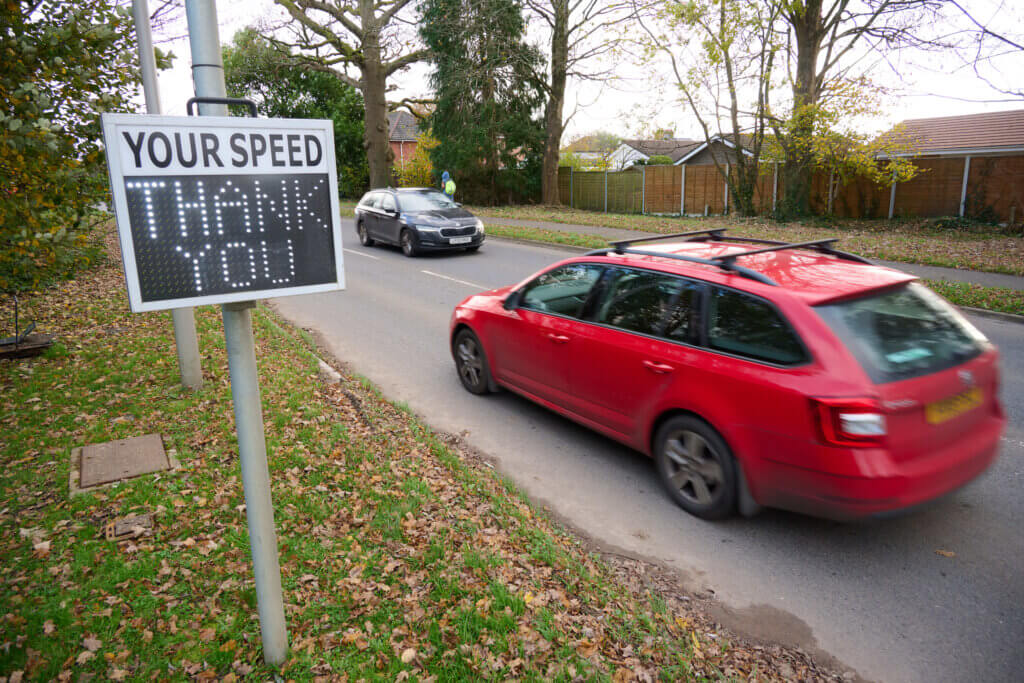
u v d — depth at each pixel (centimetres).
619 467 496
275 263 228
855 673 289
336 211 236
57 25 568
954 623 318
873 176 2133
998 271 1214
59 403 567
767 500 375
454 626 296
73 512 389
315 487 424
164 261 209
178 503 398
